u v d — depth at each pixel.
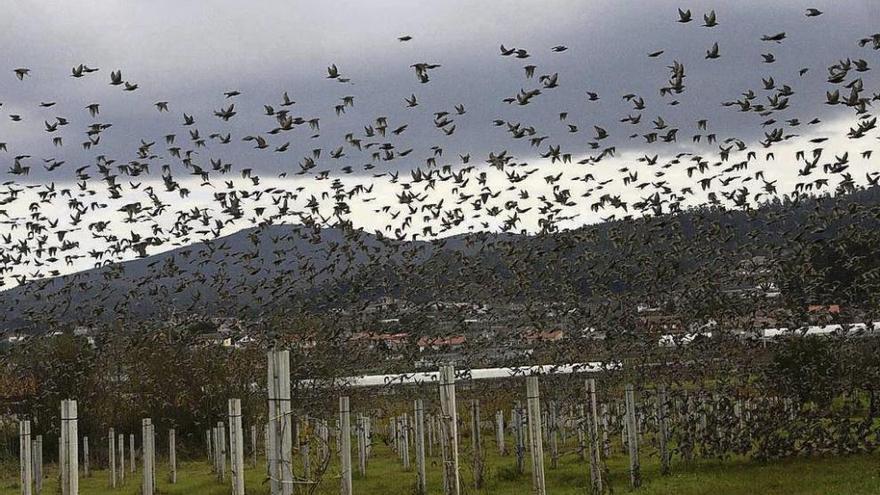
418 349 39.81
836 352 37.53
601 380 41.84
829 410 38.25
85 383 55.66
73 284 37.66
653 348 37.50
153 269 37.56
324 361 41.72
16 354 48.91
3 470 53.81
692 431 38.09
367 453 47.25
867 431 38.53
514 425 43.56
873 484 31.06
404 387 46.06
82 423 56.97
